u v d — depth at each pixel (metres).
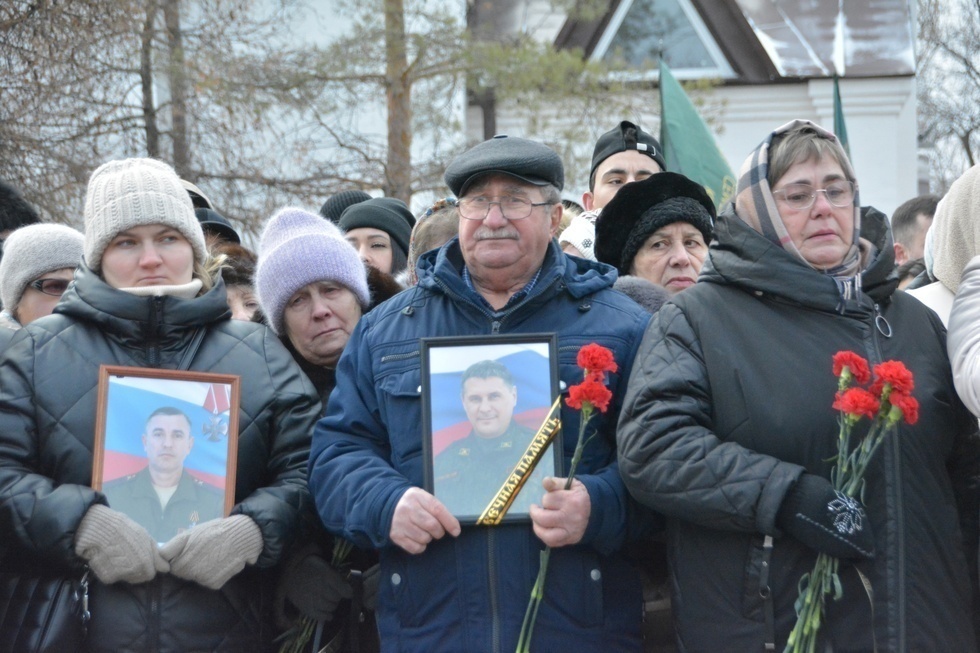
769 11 16.16
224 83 11.24
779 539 2.87
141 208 3.39
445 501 3.02
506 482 3.01
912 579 2.84
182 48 11.27
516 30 15.46
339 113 12.35
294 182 11.96
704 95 14.65
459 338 3.12
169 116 11.80
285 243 3.81
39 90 9.81
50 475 3.20
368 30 11.99
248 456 3.31
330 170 12.36
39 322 3.36
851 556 2.77
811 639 2.79
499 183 3.20
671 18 16.17
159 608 3.14
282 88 11.66
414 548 2.97
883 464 2.89
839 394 2.77
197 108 11.61
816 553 2.84
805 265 3.03
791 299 3.02
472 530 3.03
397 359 3.24
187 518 3.17
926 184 17.06
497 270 3.23
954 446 3.11
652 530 3.14
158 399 3.21
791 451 2.90
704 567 2.95
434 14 12.23
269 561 3.19
